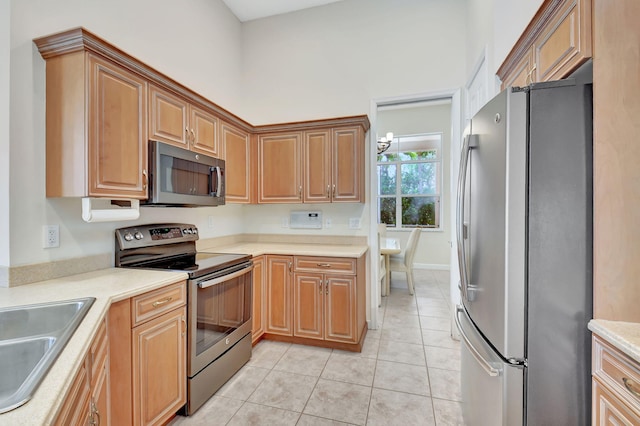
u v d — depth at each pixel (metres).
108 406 1.26
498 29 1.99
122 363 1.35
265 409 1.82
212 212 2.88
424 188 6.08
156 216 2.24
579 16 1.11
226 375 2.08
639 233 1.01
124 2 2.07
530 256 1.12
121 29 2.04
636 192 1.02
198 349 1.82
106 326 1.25
